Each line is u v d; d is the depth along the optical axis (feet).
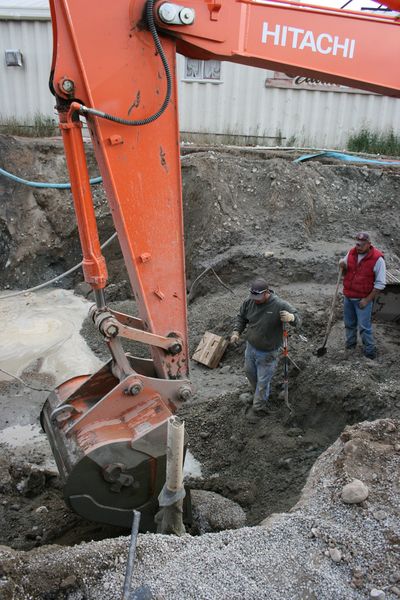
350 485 12.35
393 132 46.32
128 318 15.44
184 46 13.97
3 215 37.47
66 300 34.91
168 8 12.57
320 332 25.86
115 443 13.57
